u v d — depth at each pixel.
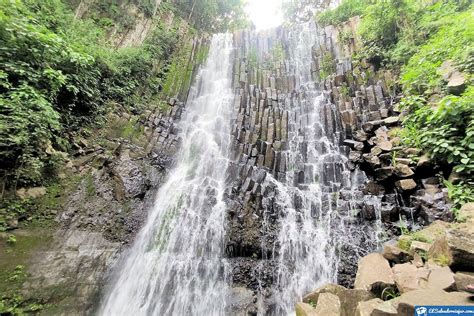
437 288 3.15
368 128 7.93
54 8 8.87
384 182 6.77
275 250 6.30
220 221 6.65
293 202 7.37
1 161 5.75
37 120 6.03
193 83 12.93
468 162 5.32
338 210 6.71
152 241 6.51
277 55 13.36
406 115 7.41
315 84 11.05
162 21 15.23
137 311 5.42
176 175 8.45
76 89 7.66
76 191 6.65
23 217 5.63
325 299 3.77
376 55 9.88
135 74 11.15
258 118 10.08
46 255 5.31
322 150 8.56
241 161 8.59
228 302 5.50
